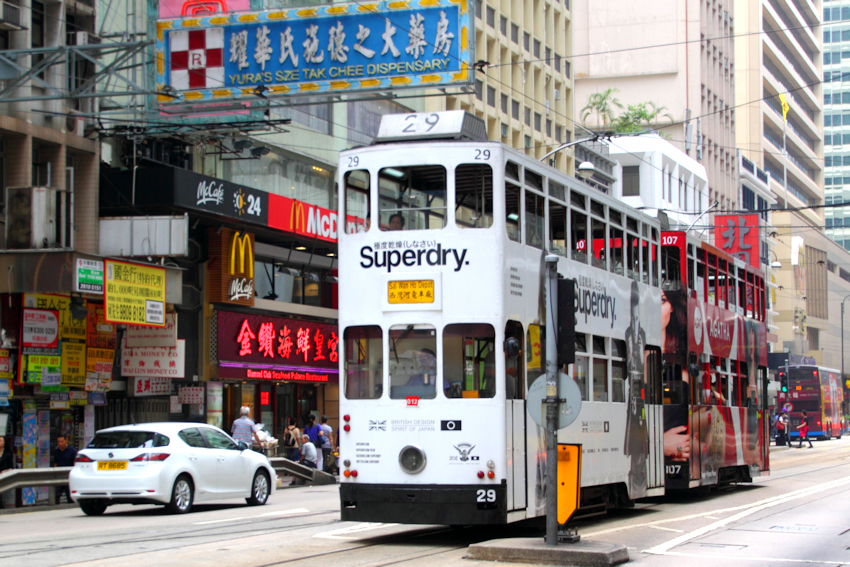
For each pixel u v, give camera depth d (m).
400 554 11.36
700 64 74.56
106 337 22.67
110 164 24.14
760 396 24.89
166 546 12.11
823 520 15.95
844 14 139.50
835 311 108.94
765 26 93.81
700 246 20.56
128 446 16.69
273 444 25.58
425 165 12.40
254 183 29.06
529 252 12.86
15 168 20.95
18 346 20.34
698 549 12.34
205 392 26.23
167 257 24.38
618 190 61.62
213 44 22.80
